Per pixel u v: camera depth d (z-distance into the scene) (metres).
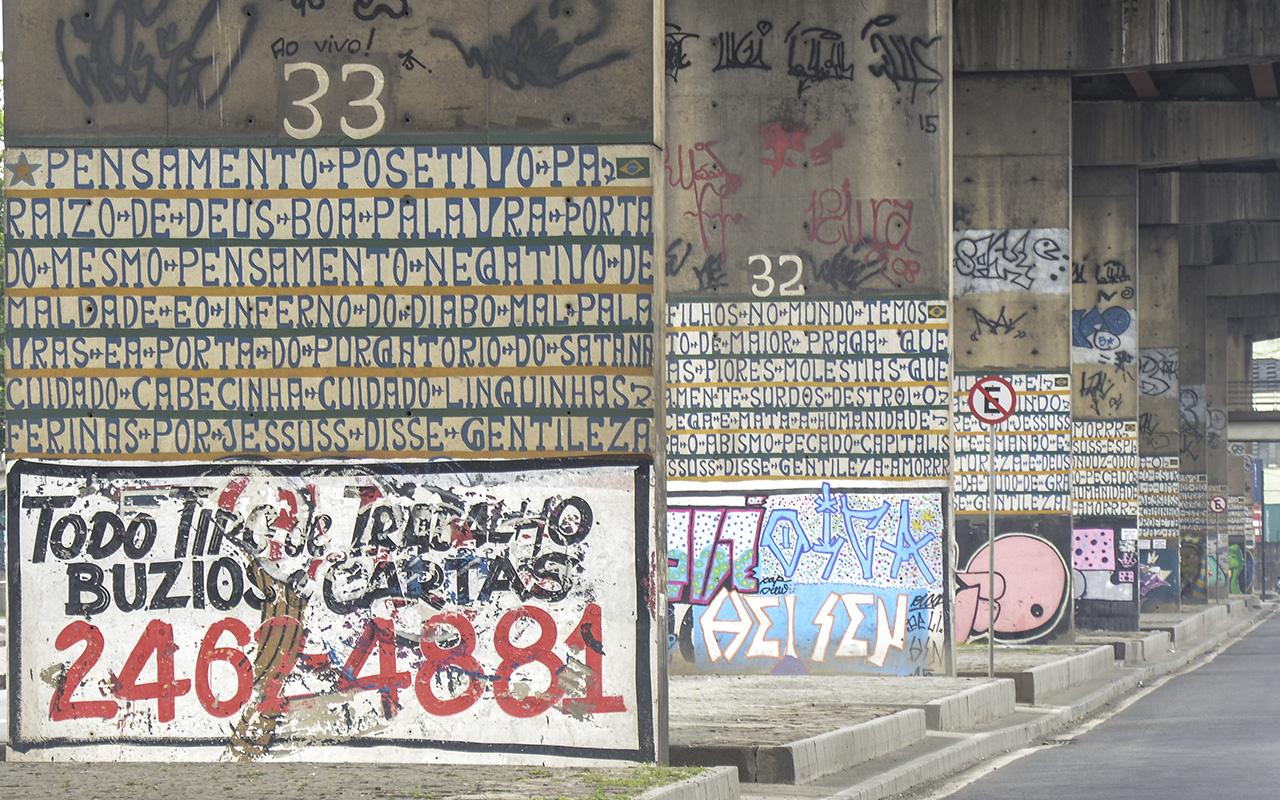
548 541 14.97
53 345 15.39
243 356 15.30
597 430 15.07
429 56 15.35
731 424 26.88
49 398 15.38
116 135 15.45
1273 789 15.77
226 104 15.42
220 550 15.17
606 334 15.15
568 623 14.88
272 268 15.34
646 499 14.95
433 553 15.05
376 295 15.29
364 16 15.41
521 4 15.33
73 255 15.43
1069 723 25.08
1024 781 17.30
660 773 13.98
